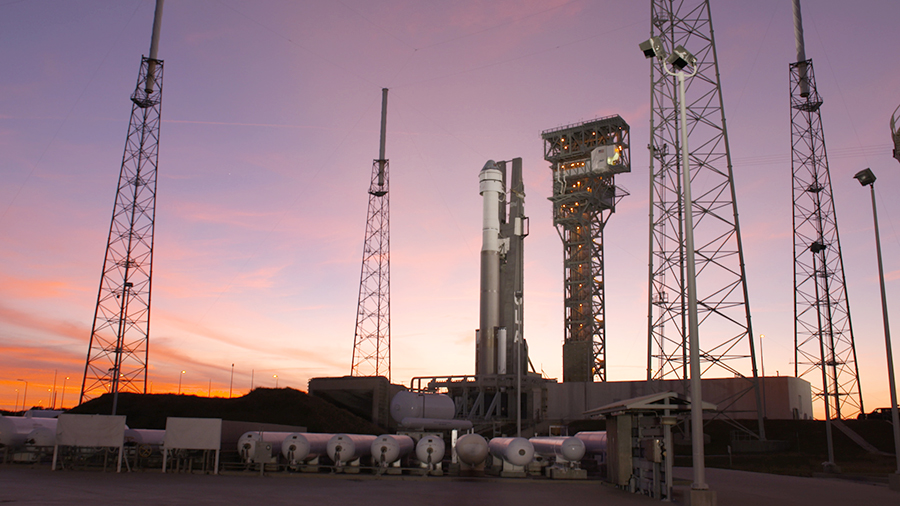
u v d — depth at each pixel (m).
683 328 73.88
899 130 41.28
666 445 29.47
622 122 123.56
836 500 30.92
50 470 39.44
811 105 82.44
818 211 81.19
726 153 74.50
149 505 23.31
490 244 113.94
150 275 81.06
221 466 43.09
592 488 35.44
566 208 126.31
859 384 81.25
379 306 100.56
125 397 76.88
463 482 38.59
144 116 84.56
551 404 105.50
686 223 25.91
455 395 111.19
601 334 120.88
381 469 40.81
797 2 84.75
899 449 36.69
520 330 112.94
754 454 73.31
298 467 41.66
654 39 27.83
